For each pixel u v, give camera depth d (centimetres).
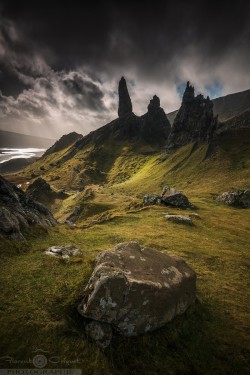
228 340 1369
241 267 2741
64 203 19650
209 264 2730
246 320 1611
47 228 3169
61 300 1324
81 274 1574
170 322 1356
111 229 4025
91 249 2608
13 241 2153
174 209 6159
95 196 17700
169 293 1351
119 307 1184
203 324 1467
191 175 19025
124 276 1247
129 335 1198
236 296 1973
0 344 1033
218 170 17750
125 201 15100
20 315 1184
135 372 1063
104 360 1045
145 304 1239
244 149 19525
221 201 8488
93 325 1160
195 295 1645
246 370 1190
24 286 1430
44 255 1908
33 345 1049
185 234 3941
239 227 4978
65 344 1073
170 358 1167
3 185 4044
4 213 2367
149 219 4891
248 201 7838
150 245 3142
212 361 1209
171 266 1584
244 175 14888
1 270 1623
